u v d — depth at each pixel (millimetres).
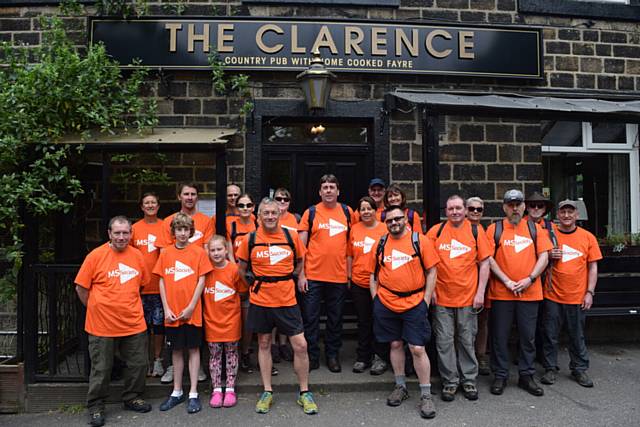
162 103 5711
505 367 4289
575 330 4523
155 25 5621
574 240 4555
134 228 4527
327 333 4625
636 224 6445
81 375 4309
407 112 5820
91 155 5367
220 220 4465
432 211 4570
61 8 5602
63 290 4660
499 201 6078
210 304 4082
